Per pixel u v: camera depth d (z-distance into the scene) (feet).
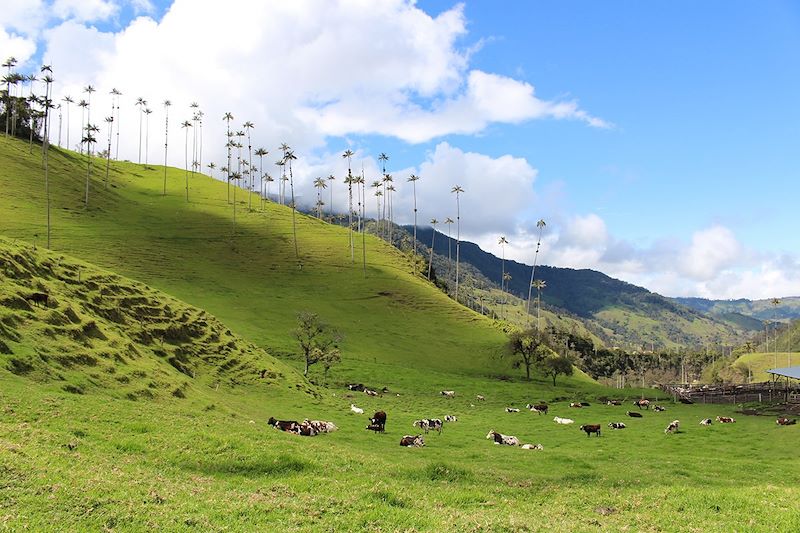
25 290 146.72
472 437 175.11
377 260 637.30
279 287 499.10
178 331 206.39
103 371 133.59
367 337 425.28
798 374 309.83
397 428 178.81
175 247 529.04
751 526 60.54
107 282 202.39
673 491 79.87
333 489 69.21
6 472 54.19
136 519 48.80
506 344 457.27
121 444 80.94
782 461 144.77
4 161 617.21
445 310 535.19
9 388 97.66
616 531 60.64
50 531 43.34
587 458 139.23
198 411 125.49
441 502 70.33
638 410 279.69
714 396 338.34
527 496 81.71
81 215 549.95
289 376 223.30
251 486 69.97
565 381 410.72
